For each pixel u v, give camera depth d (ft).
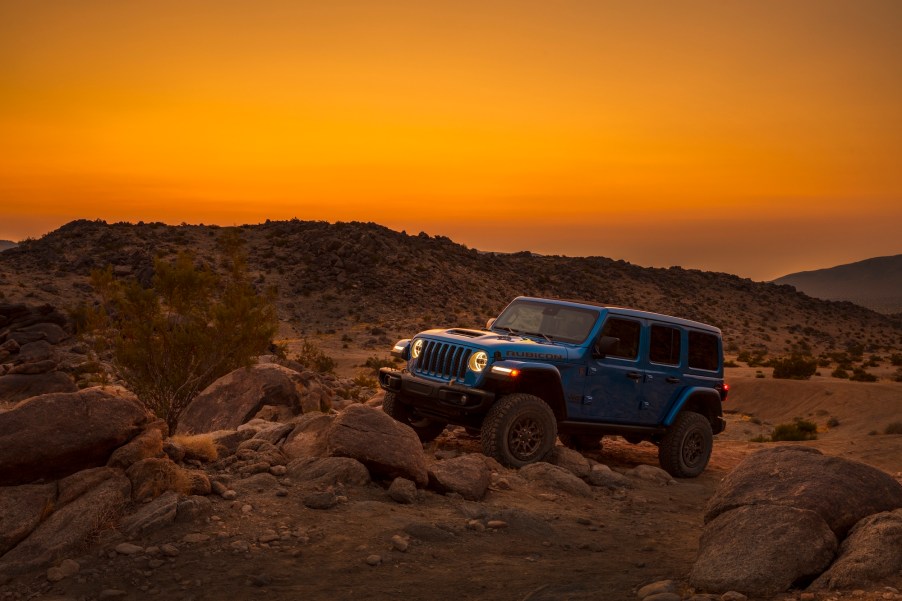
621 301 443.73
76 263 314.55
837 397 121.29
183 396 47.83
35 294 270.67
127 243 344.28
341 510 22.27
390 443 25.77
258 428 32.42
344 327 290.35
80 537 17.94
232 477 24.58
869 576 15.07
